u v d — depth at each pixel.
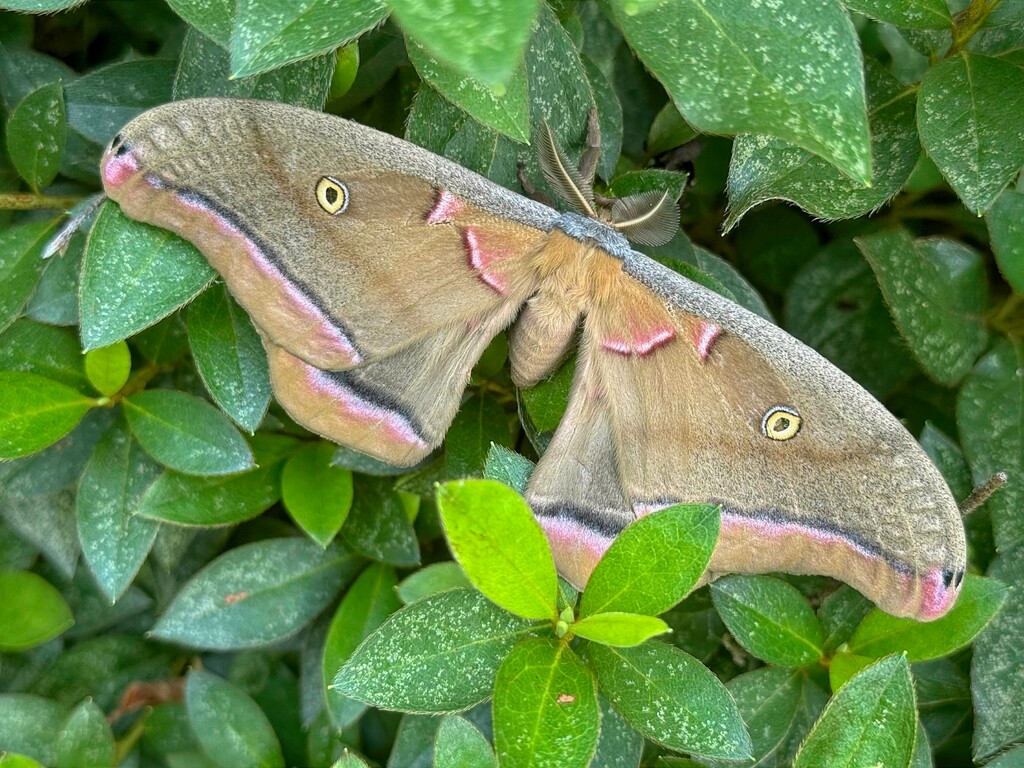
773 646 0.22
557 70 0.23
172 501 0.24
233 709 0.25
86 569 0.26
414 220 0.22
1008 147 0.21
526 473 0.22
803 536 0.21
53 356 0.24
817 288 0.27
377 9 0.19
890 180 0.23
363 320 0.22
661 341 0.22
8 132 0.23
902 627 0.22
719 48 0.19
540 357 0.22
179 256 0.21
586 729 0.20
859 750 0.20
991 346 0.25
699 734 0.20
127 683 0.26
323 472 0.25
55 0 0.21
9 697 0.24
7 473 0.25
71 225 0.21
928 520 0.20
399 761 0.24
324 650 0.24
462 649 0.21
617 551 0.20
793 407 0.21
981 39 0.23
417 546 0.25
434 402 0.23
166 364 0.25
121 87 0.24
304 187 0.21
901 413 0.27
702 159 0.27
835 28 0.18
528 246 0.22
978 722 0.23
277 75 0.22
